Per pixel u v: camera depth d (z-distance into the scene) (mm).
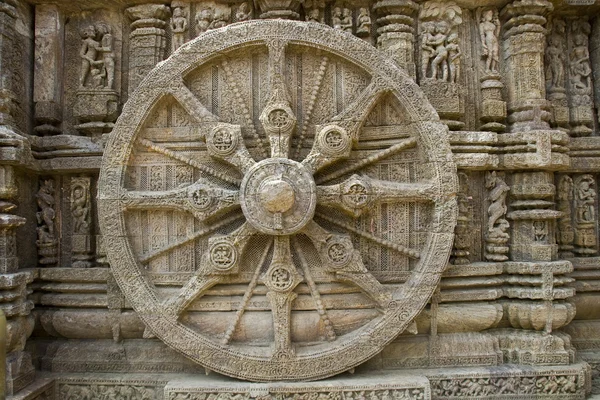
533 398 4809
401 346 4918
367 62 4707
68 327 4988
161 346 4938
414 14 5375
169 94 4715
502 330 5199
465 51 5453
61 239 5219
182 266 4812
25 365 4555
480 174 5281
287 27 4680
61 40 5359
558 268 4969
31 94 5242
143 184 4840
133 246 4770
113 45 5371
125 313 4918
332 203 4625
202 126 4684
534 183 5109
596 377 5238
